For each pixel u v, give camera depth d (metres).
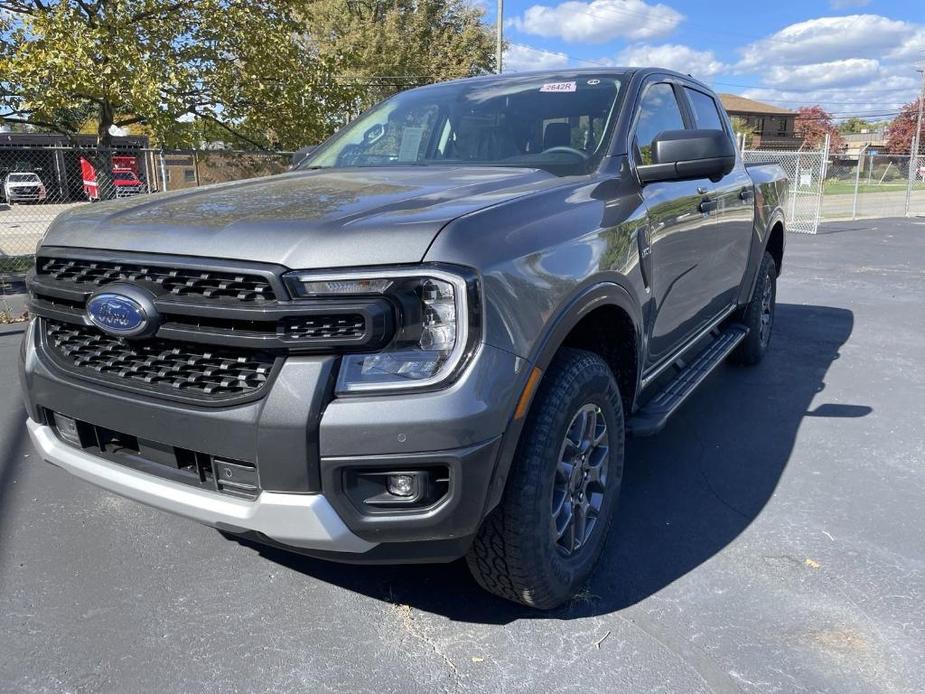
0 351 5.91
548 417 2.28
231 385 2.06
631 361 2.98
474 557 2.36
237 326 2.01
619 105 3.27
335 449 1.94
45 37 10.34
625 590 2.72
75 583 2.74
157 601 2.63
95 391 2.28
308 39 34.06
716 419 4.48
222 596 2.67
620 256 2.72
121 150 10.05
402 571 2.84
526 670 2.29
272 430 1.95
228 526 2.11
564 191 2.60
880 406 4.73
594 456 2.69
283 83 12.48
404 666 2.31
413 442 1.93
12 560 2.88
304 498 1.97
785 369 5.55
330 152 3.82
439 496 2.03
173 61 11.35
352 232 2.01
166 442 2.15
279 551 2.98
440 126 3.55
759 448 4.04
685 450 4.00
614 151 3.05
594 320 2.83
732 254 4.42
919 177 40.28
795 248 13.29
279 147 13.71
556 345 2.27
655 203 3.10
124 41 10.59
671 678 2.25
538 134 3.26
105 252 2.25
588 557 2.63
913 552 2.98
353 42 34.28
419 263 1.97
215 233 2.12
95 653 2.35
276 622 2.52
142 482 2.26
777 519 3.25
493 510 2.21
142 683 2.22
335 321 1.94
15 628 2.47
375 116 3.95
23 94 11.03
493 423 2.01
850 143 78.06
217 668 2.29
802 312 7.67
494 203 2.30
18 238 10.95
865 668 2.29
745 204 4.55
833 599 2.66
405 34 36.56
